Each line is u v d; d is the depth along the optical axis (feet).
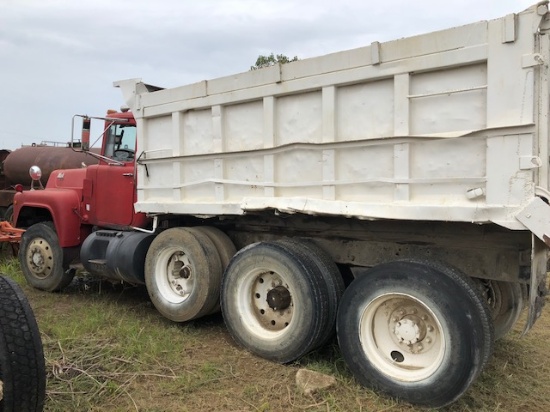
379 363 12.07
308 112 13.56
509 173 10.36
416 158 11.68
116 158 20.11
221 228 17.35
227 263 16.20
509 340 16.28
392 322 12.30
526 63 10.08
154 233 18.10
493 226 11.59
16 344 9.18
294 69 13.58
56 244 21.22
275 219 15.62
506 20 10.30
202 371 13.17
